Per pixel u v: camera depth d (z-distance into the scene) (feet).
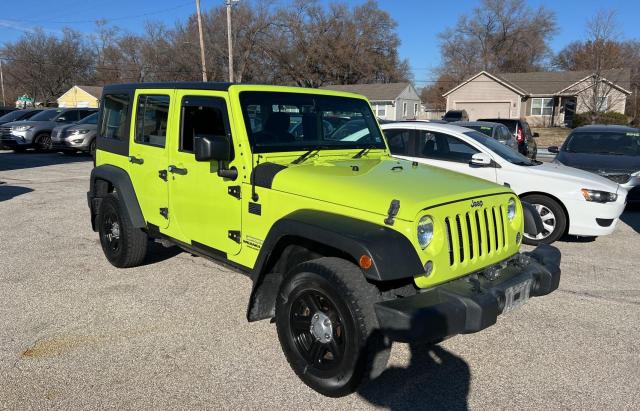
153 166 16.16
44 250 21.48
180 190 15.05
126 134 17.57
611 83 122.21
